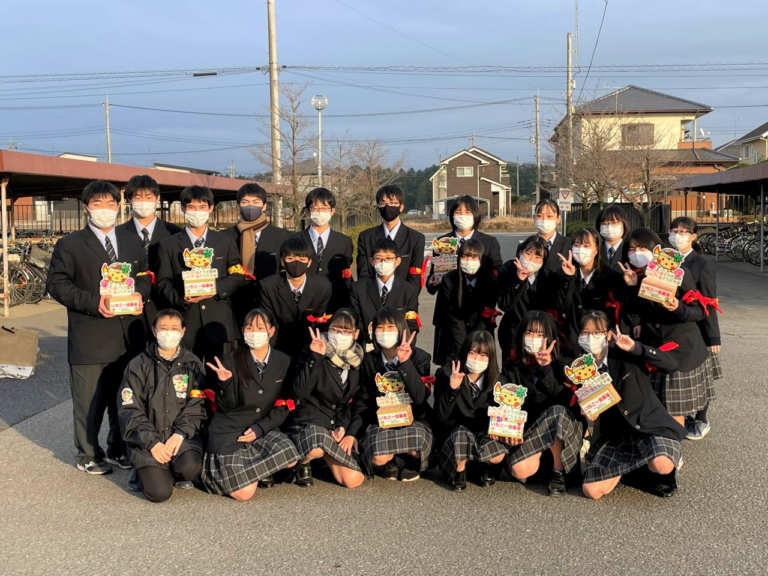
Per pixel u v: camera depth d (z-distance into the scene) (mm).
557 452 4352
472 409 4488
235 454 4340
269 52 19406
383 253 4973
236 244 5664
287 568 3451
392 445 4430
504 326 5414
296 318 5152
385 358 4609
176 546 3701
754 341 9258
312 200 5555
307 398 4637
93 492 4492
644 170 23281
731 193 23094
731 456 4977
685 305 4809
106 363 4832
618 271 4977
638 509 4117
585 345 4332
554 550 3607
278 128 19609
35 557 3592
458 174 63312
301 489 4523
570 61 26125
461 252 5289
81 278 4852
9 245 13938
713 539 3709
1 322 11289
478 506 4199
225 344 5281
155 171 14961
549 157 30203
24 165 11133
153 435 4281
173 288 5125
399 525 3934
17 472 4855
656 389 4949
